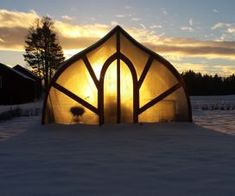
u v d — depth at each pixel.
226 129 16.75
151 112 17.61
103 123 17.11
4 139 13.74
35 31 67.00
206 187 7.32
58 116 17.67
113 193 6.98
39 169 8.80
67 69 17.36
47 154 10.65
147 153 10.74
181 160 9.77
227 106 35.22
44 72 67.19
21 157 10.23
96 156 10.30
